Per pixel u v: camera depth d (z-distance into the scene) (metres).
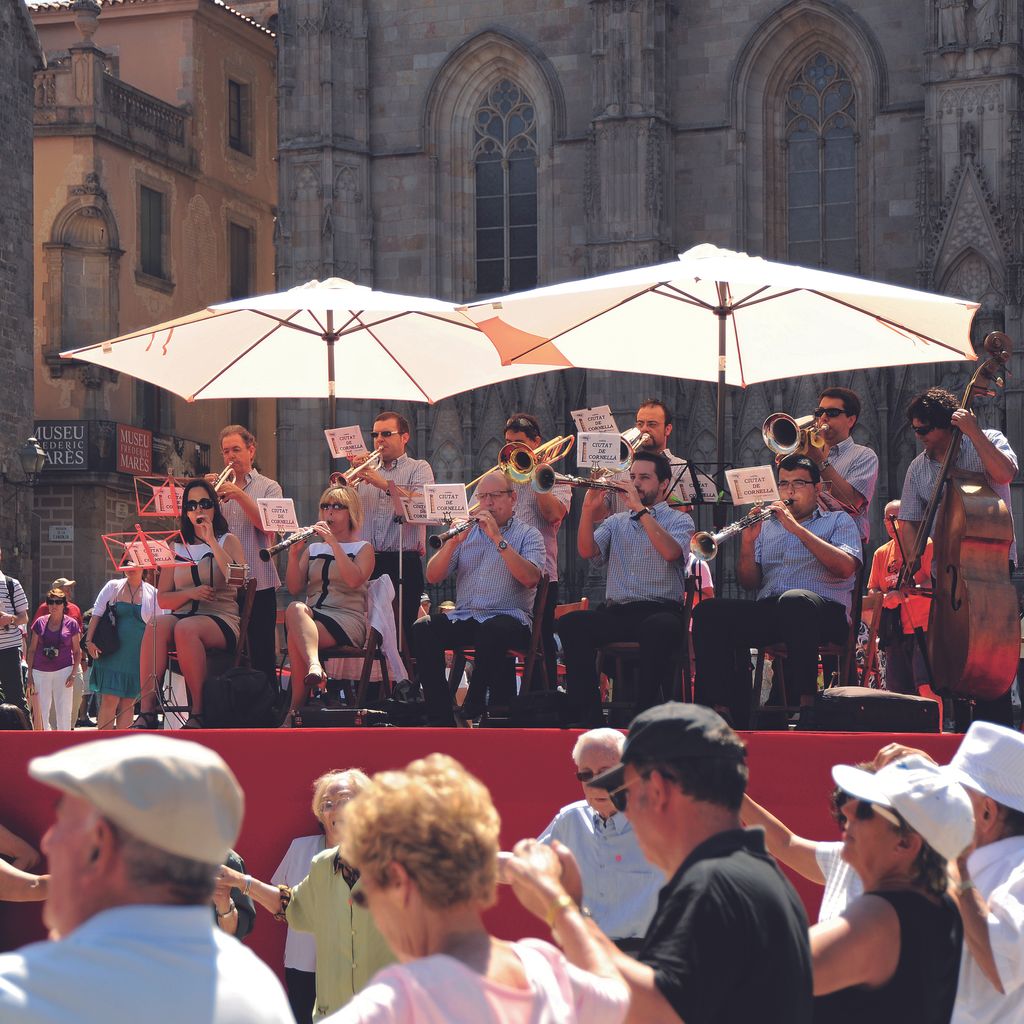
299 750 13.20
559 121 61.28
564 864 6.38
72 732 13.17
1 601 26.55
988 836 8.61
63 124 62.09
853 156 59.41
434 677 15.91
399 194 62.69
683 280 16.25
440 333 19.53
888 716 13.78
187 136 67.62
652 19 59.25
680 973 5.90
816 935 6.54
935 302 15.22
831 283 14.98
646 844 6.48
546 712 15.21
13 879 11.77
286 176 62.28
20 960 4.88
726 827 6.41
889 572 18.17
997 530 15.11
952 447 15.58
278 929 13.34
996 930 7.77
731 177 59.94
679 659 15.14
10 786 13.16
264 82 73.31
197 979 4.95
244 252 72.19
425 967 5.36
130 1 67.56
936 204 56.16
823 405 17.41
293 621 16.81
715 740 6.40
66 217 62.12
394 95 62.91
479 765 13.06
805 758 12.84
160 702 17.14
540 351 17.83
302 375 19.92
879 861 6.86
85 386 62.38
